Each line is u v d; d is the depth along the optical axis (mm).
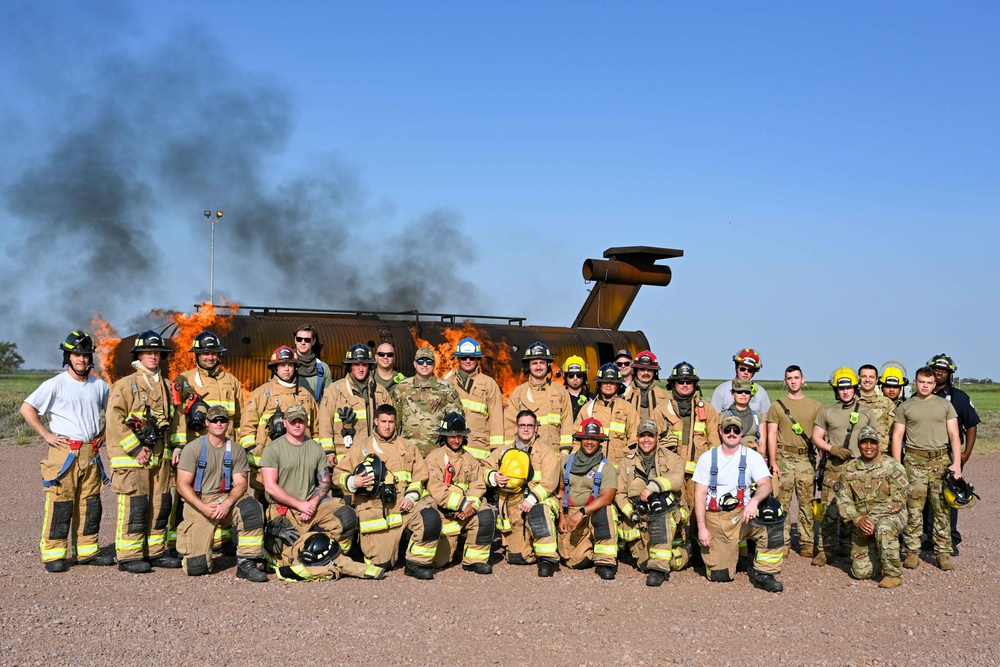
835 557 9820
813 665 6117
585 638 6602
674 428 9508
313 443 8625
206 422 8359
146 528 8602
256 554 8227
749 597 7961
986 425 33281
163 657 5941
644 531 8844
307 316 15773
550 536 8719
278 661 5910
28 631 6465
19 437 21359
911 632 6930
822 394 57719
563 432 10109
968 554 10023
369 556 8656
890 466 8523
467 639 6496
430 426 9250
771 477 9289
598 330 18453
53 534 8328
